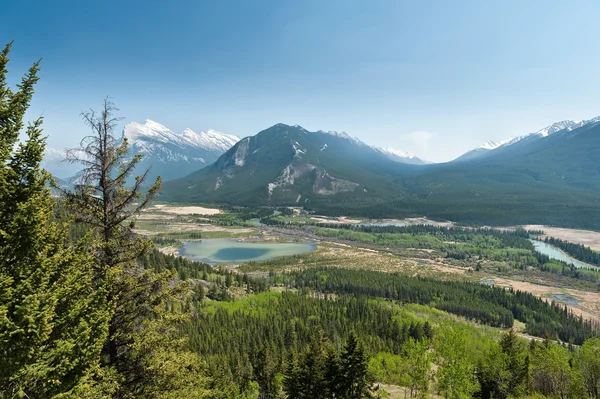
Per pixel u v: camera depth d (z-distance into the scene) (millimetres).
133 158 24422
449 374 61188
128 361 23031
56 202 21562
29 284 17000
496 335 126062
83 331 18078
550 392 59938
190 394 24406
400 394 71625
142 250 24297
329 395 55844
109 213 23672
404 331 111562
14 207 18438
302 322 121312
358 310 130000
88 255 21031
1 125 18812
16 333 16281
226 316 118562
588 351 52875
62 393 16469
